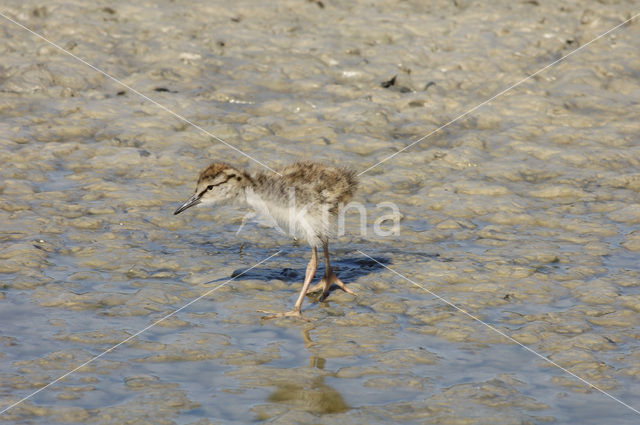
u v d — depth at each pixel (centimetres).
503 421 731
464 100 1806
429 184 1431
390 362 847
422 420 734
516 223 1274
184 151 1538
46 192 1348
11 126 1612
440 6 2359
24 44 1984
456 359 854
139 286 1036
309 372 825
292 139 1619
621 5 2345
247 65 1966
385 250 1177
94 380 802
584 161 1516
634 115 1731
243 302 1004
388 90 1856
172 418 734
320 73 1936
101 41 2038
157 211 1298
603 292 1009
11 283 1019
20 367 823
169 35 2094
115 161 1488
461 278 1068
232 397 773
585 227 1238
